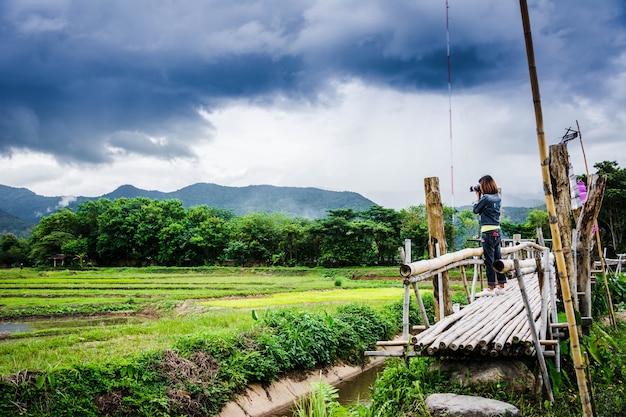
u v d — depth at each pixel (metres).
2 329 19.00
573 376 7.11
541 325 6.75
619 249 43.03
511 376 6.67
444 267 8.25
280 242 75.81
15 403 6.36
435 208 10.40
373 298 24.45
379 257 70.50
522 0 4.20
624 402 6.03
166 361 8.45
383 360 13.84
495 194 9.47
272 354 10.10
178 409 7.64
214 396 8.34
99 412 6.86
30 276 57.38
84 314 23.89
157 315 23.12
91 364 7.47
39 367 7.48
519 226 54.34
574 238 8.49
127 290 35.59
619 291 14.84
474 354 6.83
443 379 6.96
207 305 22.67
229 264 81.50
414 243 64.75
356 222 67.31
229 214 117.94
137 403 7.19
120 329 14.23
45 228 97.56
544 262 6.89
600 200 8.30
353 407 7.68
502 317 8.00
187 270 68.75
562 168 8.34
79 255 83.88
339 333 12.43
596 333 9.04
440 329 7.33
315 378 10.84
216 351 9.35
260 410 8.95
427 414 5.97
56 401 6.64
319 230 68.50
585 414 4.32
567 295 4.39
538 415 5.93
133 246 90.75
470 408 5.73
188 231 84.62
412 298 17.42
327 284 39.88
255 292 31.91
